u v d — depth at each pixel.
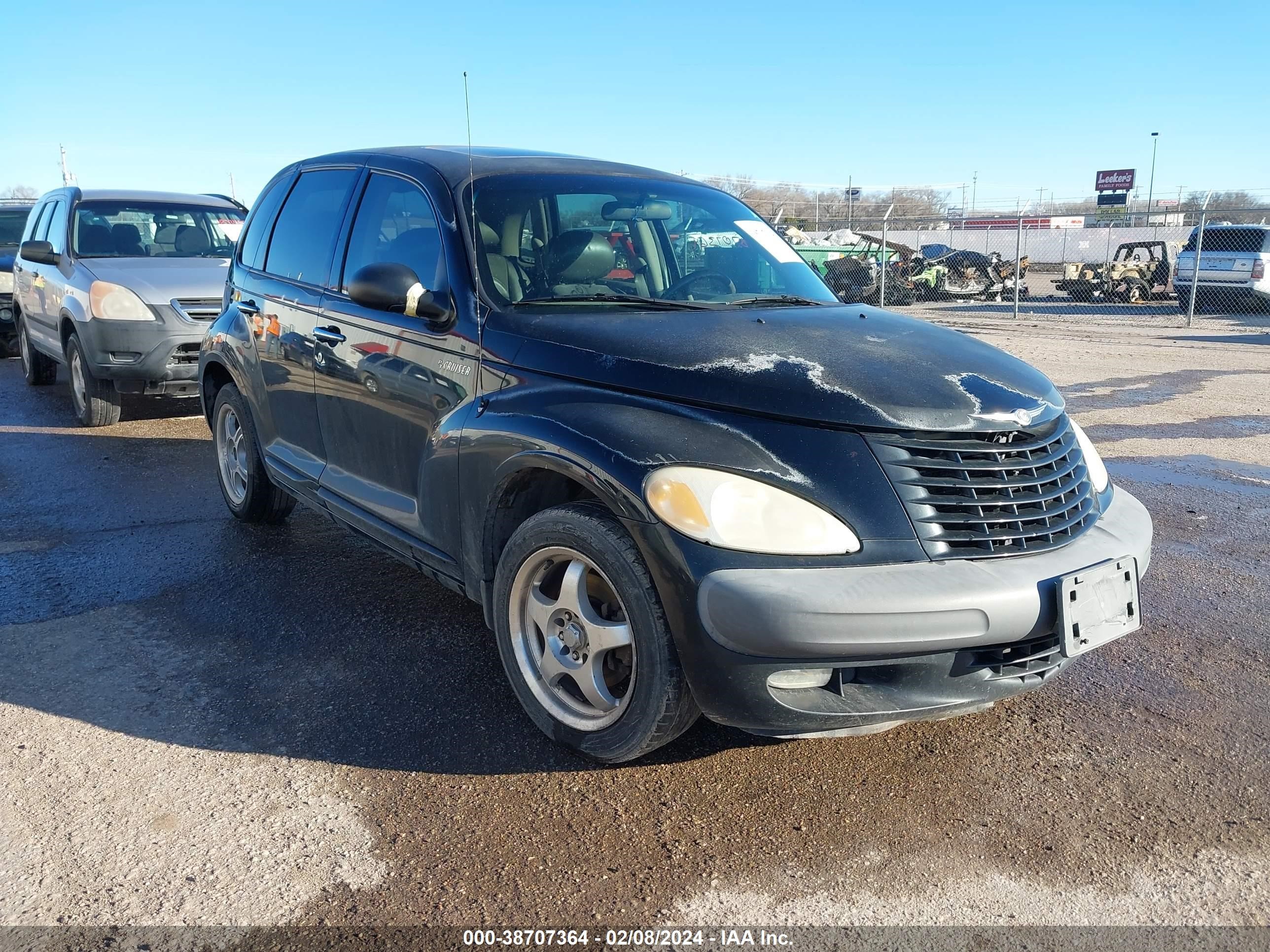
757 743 3.15
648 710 2.72
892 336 3.21
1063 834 2.69
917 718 2.66
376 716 3.28
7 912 2.34
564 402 2.93
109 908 2.36
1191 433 8.01
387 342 3.66
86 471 6.54
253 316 4.72
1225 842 2.65
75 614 4.10
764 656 2.47
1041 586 2.61
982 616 2.53
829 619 2.43
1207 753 3.10
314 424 4.27
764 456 2.62
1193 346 14.25
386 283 3.33
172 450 7.18
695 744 3.13
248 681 3.53
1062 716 3.34
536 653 3.09
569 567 2.91
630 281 3.63
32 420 8.30
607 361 2.93
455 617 4.12
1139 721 3.30
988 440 2.74
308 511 5.64
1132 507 3.18
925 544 2.59
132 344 7.34
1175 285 20.59
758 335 3.06
